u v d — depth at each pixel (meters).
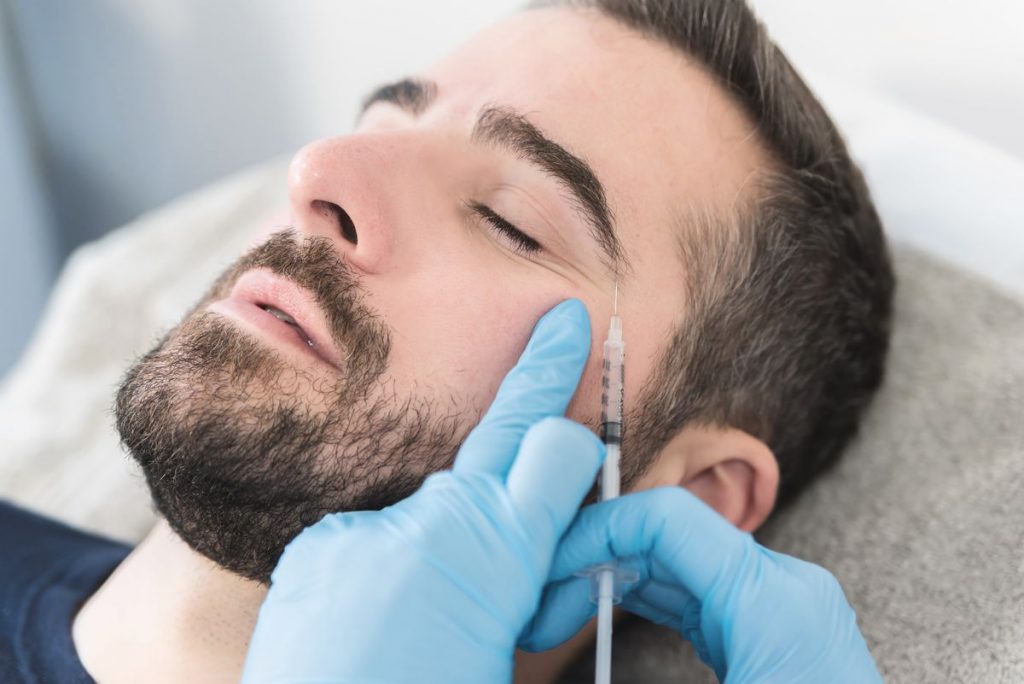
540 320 0.86
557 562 0.78
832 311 1.07
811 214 1.04
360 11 1.80
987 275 1.25
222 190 1.73
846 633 0.80
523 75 0.94
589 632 1.08
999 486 1.04
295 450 0.79
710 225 0.96
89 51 2.15
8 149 2.16
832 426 1.13
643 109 0.95
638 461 0.94
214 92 2.07
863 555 1.06
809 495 1.15
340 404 0.79
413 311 0.83
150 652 0.94
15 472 1.46
